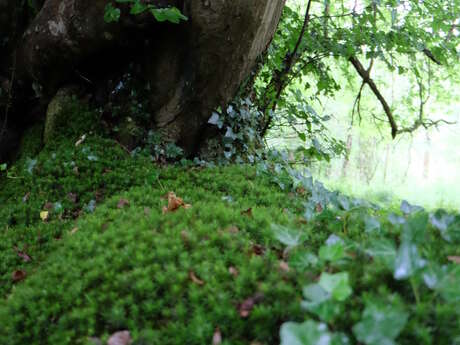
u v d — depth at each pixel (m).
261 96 5.44
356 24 5.54
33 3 4.32
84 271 1.76
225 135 4.22
